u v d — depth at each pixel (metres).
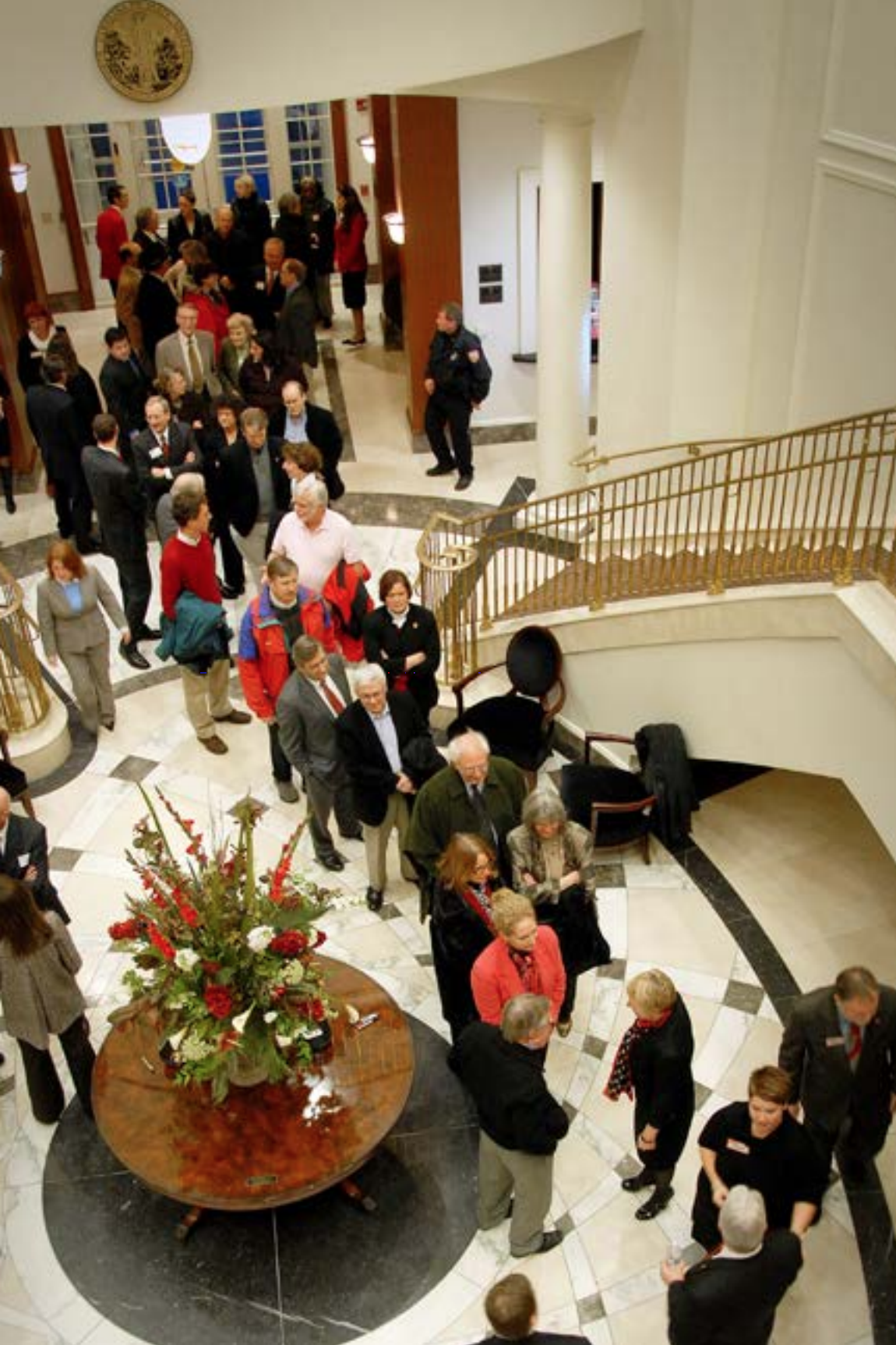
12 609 7.09
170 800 7.10
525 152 10.90
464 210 11.05
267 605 6.50
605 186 8.44
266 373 9.90
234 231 13.51
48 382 9.23
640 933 6.25
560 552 9.54
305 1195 4.30
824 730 6.11
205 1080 4.57
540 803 4.95
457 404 10.55
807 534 7.57
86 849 6.73
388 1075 4.68
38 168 14.94
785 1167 4.07
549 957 4.70
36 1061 4.99
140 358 12.01
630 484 9.12
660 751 6.73
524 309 11.70
